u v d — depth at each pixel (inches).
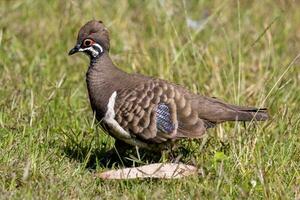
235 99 610.2
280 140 563.5
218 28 787.4
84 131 575.5
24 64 706.2
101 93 531.8
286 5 859.4
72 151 554.9
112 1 828.6
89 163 552.4
